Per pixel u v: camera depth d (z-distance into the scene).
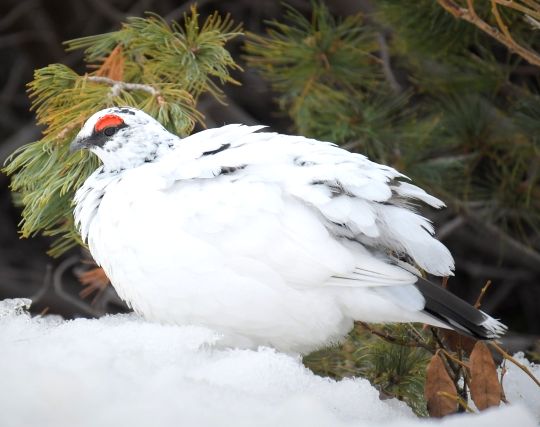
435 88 11.37
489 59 11.09
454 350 8.50
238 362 7.37
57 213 9.42
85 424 5.81
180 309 7.80
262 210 7.57
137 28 9.80
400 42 11.20
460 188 11.66
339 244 7.58
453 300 7.61
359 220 7.50
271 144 8.02
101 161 9.17
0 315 7.93
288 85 11.23
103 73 9.70
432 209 13.19
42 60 16.58
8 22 16.28
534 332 15.89
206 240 7.60
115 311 13.67
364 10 12.30
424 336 8.89
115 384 6.33
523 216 11.89
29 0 16.34
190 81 9.44
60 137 8.89
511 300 16.39
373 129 10.95
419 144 11.09
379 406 7.54
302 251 7.54
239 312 7.69
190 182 7.79
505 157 11.34
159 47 9.61
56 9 16.33
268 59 11.14
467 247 14.96
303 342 7.97
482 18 10.27
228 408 6.38
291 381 7.38
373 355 8.74
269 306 7.64
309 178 7.62
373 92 11.52
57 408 5.89
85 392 6.11
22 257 16.98
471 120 11.14
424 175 11.18
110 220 7.90
